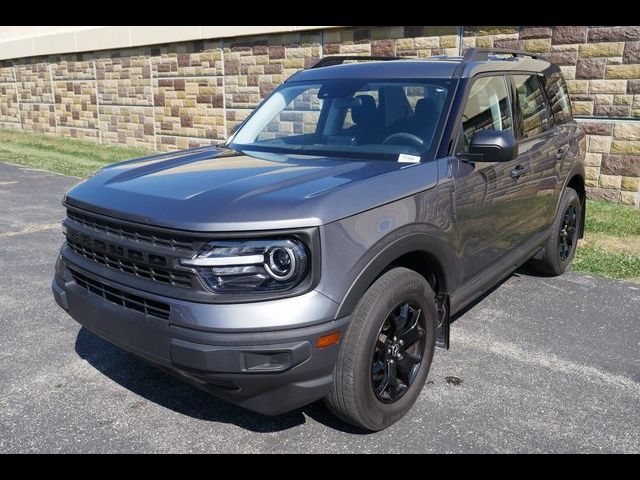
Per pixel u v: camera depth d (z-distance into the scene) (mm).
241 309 2672
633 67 8008
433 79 4047
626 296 5246
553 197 5203
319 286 2760
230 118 12922
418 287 3256
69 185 10656
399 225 3107
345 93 4234
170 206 2883
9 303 5055
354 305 2877
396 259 3336
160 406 3490
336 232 2816
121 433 3225
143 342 2910
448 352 4164
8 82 20094
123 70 15258
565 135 5445
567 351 4191
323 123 4191
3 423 3297
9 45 19172
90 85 16516
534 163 4664
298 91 4520
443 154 3637
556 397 3584
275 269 2711
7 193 9883
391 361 3240
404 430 3256
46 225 7809
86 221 3229
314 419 3369
